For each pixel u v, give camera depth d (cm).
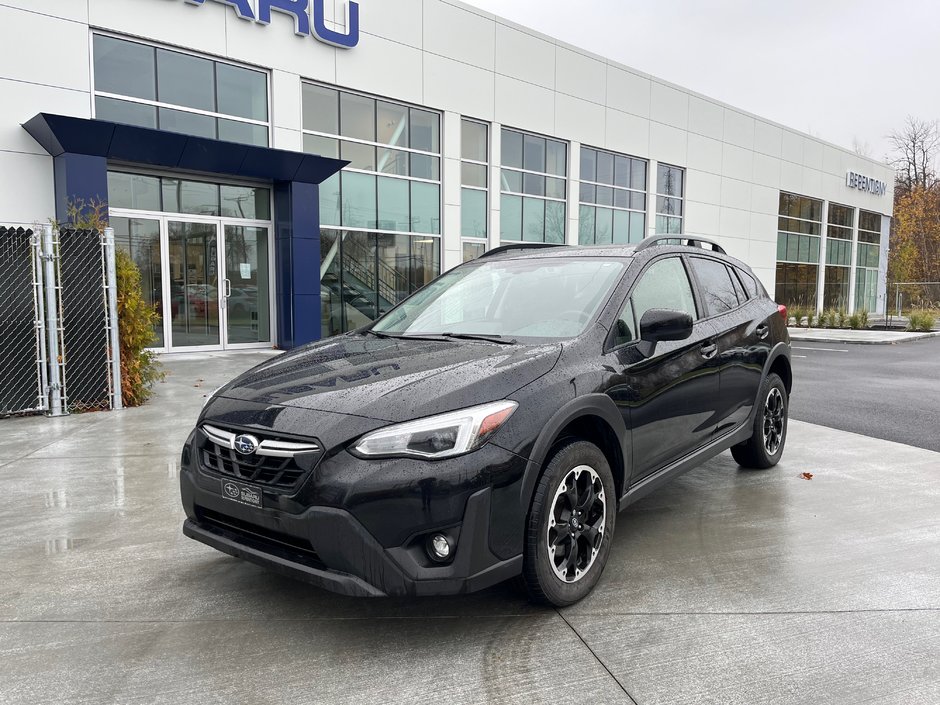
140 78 1160
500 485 256
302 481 250
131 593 311
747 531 387
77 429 656
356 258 1484
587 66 1948
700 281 442
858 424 705
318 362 328
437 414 255
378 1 1462
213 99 1248
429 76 1567
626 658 253
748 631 272
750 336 464
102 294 741
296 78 1345
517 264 420
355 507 241
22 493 459
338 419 257
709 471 517
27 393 716
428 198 1611
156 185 1204
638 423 333
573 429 311
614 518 316
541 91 1823
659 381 351
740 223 2627
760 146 2686
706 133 2409
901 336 2080
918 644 262
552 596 282
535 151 1844
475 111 1669
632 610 291
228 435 278
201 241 1270
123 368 771
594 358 318
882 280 3806
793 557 349
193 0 1188
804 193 3002
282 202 1331
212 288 1291
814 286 3191
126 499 447
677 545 366
